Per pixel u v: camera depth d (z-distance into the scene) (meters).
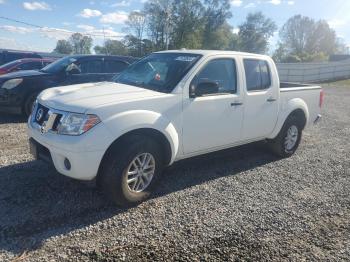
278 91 5.80
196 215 3.96
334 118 11.45
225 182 4.99
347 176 5.63
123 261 3.06
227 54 5.06
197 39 66.88
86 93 4.19
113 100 3.89
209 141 4.79
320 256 3.33
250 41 80.44
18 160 5.32
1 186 4.36
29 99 8.30
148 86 4.60
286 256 3.30
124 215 3.85
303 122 6.52
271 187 4.94
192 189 4.67
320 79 37.78
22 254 3.06
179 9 65.44
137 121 3.86
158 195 4.41
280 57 86.31
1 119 8.38
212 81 4.56
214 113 4.73
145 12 64.44
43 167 5.05
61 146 3.65
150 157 4.12
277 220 3.97
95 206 4.00
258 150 6.71
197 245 3.37
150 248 3.28
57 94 4.30
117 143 3.86
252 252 3.32
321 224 3.96
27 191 4.26
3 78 8.31
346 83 33.81
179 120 4.34
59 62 9.22
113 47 66.00
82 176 3.65
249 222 3.89
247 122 5.30
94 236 3.41
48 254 3.09
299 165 6.03
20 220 3.59
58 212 3.81
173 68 4.68
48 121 3.87
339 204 4.52
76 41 63.00
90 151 3.60
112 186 3.81
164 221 3.78
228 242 3.46
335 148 7.37
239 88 5.09
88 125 3.63
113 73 9.41
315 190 4.95
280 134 6.09
